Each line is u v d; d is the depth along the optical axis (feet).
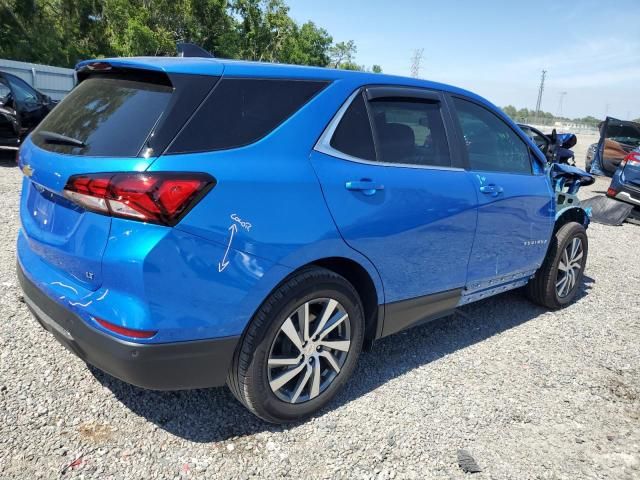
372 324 10.77
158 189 7.25
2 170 30.91
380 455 9.05
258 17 129.59
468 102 12.90
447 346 13.44
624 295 18.56
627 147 40.78
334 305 9.57
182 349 7.82
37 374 10.32
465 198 11.72
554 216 15.14
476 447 9.50
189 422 9.46
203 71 8.27
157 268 7.35
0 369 10.33
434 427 9.95
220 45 124.77
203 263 7.71
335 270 10.10
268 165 8.46
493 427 10.12
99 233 7.55
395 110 10.85
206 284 7.79
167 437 9.02
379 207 9.89
